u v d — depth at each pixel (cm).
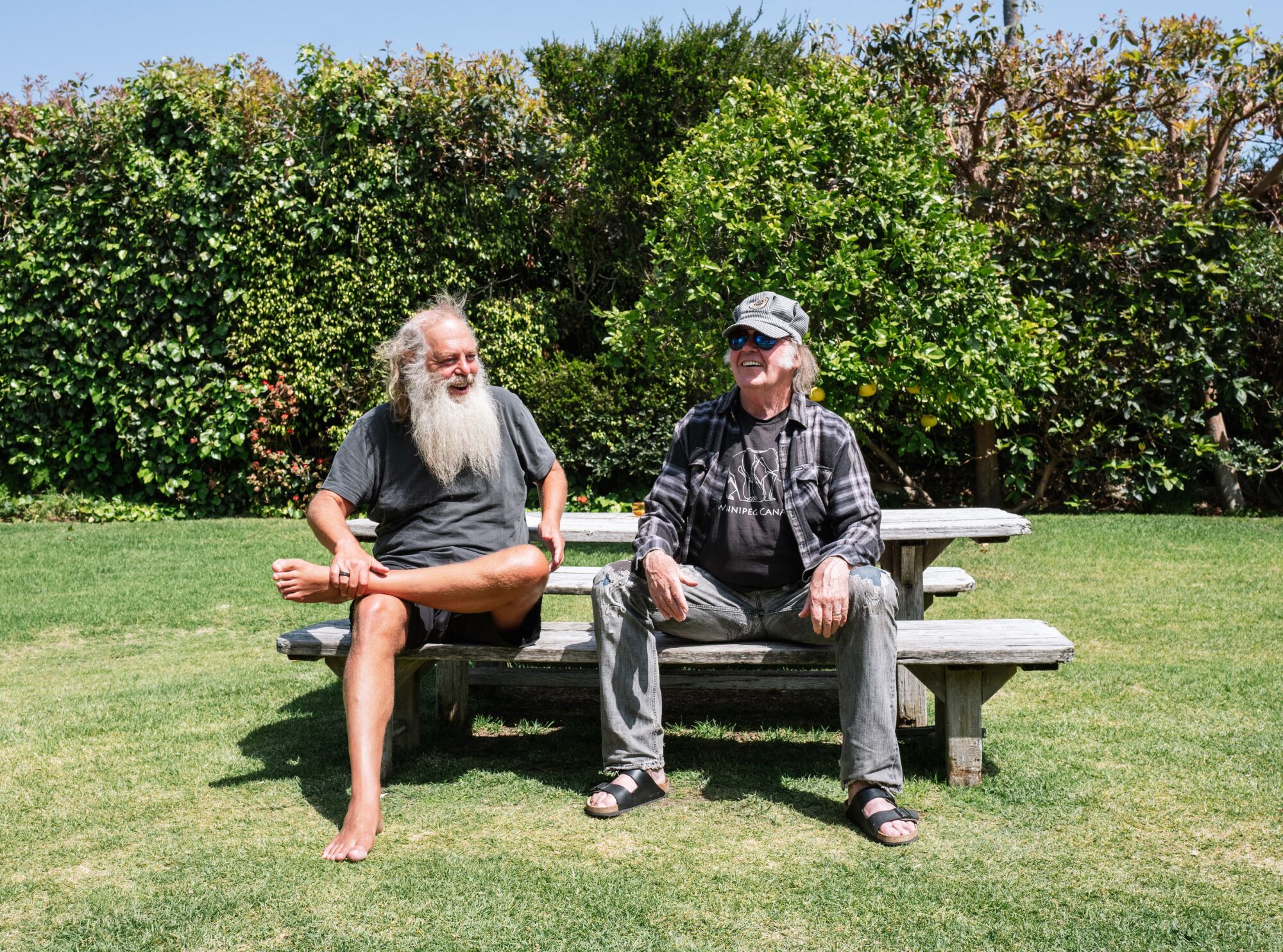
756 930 240
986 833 296
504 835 297
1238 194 1201
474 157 1091
